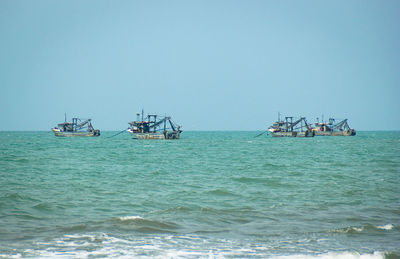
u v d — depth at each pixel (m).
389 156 164.88
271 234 43.34
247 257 35.78
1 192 68.44
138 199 63.59
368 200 63.03
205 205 59.00
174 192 70.50
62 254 36.12
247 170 109.62
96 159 148.25
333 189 74.12
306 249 38.09
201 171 106.81
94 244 39.16
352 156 167.25
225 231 44.47
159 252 37.03
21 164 122.44
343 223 48.28
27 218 50.12
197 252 37.09
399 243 40.12
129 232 43.50
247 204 59.88
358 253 36.16
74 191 70.75
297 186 78.19
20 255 35.59
